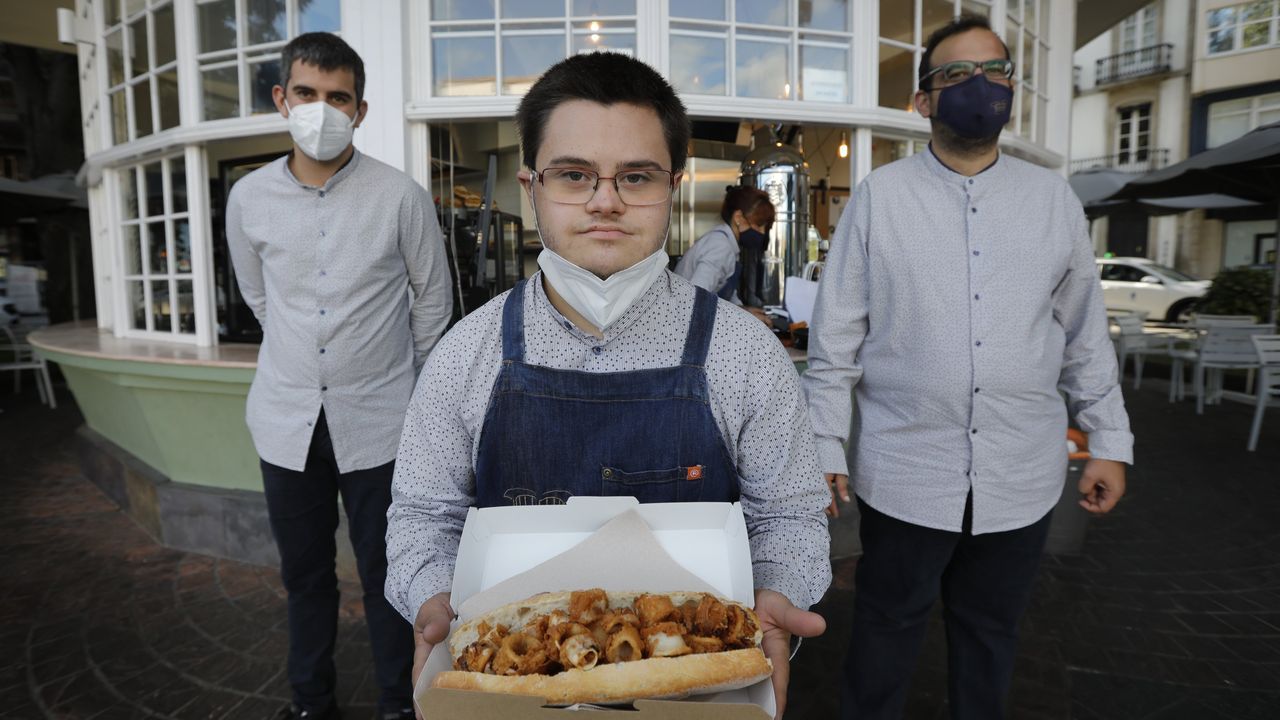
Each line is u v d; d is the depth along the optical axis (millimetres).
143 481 3803
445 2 3309
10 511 4262
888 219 1724
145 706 2398
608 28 3324
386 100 3234
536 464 995
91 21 4098
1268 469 5105
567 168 917
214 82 3408
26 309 9766
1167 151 20266
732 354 1011
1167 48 19969
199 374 3127
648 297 1001
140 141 3662
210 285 3553
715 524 901
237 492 3512
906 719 2283
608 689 725
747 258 4625
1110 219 21203
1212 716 2301
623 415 985
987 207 1660
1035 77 4508
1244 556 3594
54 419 7195
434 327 2201
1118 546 3719
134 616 2975
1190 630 2855
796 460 1044
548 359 1001
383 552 2102
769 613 874
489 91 3330
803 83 3525
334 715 2248
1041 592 3186
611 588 859
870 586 1852
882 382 1785
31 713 2369
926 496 1720
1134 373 9734
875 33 3574
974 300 1653
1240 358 6680
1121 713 2311
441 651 813
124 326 4156
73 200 8711
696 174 6590
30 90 10344
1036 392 1681
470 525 869
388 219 2004
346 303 1973
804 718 2305
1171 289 13305
